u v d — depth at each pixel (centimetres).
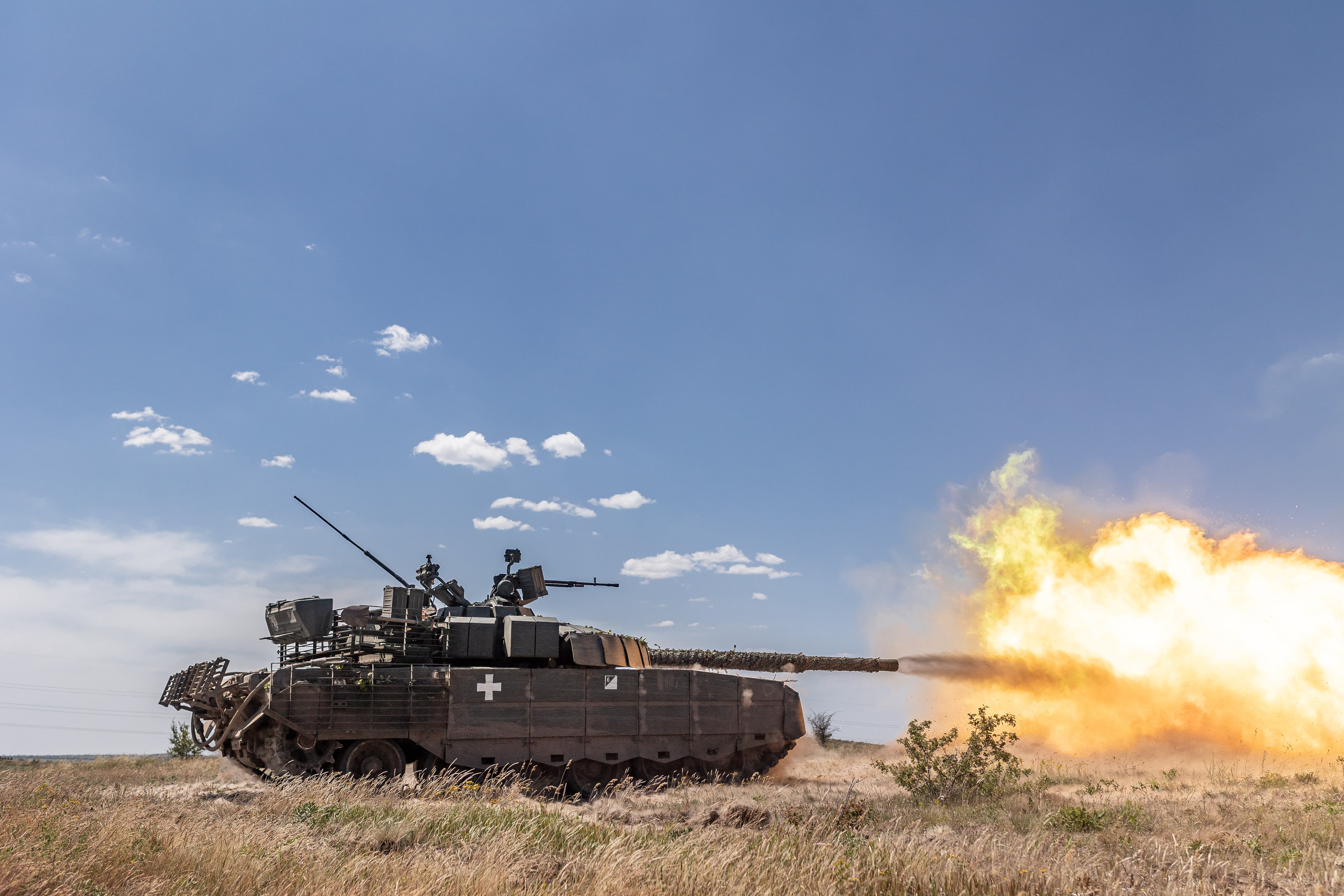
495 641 2630
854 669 3206
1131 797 2038
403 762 2377
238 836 1217
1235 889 1080
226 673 2345
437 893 1002
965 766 2116
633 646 2848
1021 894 1005
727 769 2772
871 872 1069
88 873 1016
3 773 2508
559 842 1302
